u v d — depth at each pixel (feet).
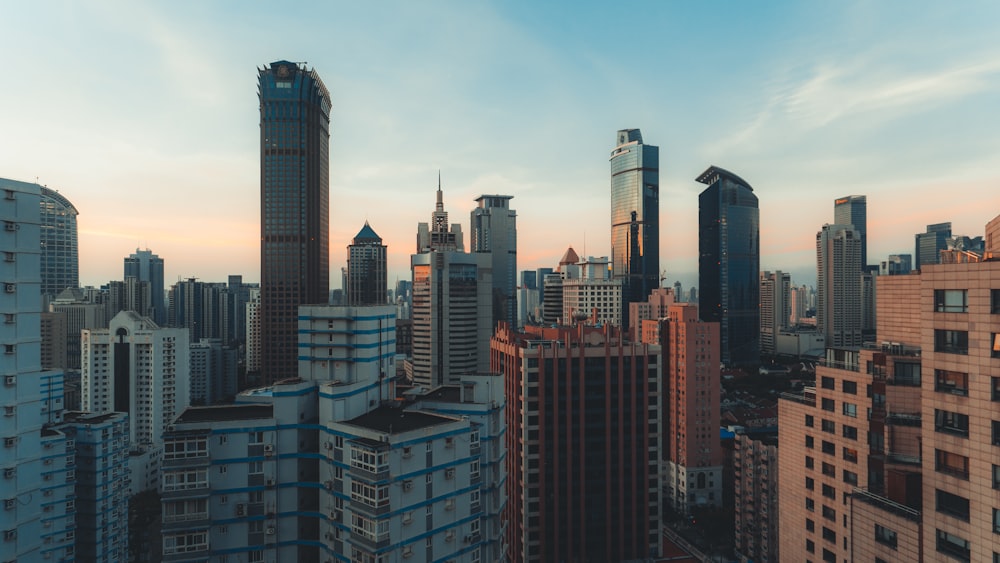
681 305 641.40
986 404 149.18
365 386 220.64
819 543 257.14
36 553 221.25
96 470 347.56
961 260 175.32
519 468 417.49
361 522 185.26
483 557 224.53
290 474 207.41
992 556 146.72
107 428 358.23
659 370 424.87
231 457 201.46
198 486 195.52
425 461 191.72
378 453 179.32
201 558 194.70
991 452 147.54
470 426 206.90
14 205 210.38
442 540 197.06
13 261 211.82
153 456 627.46
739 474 476.54
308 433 210.79
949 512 159.53
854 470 237.25
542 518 409.49
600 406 417.49
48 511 289.12
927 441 165.89
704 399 629.10
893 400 200.34
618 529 416.67
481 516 224.33
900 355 209.46
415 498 188.75
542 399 410.31
